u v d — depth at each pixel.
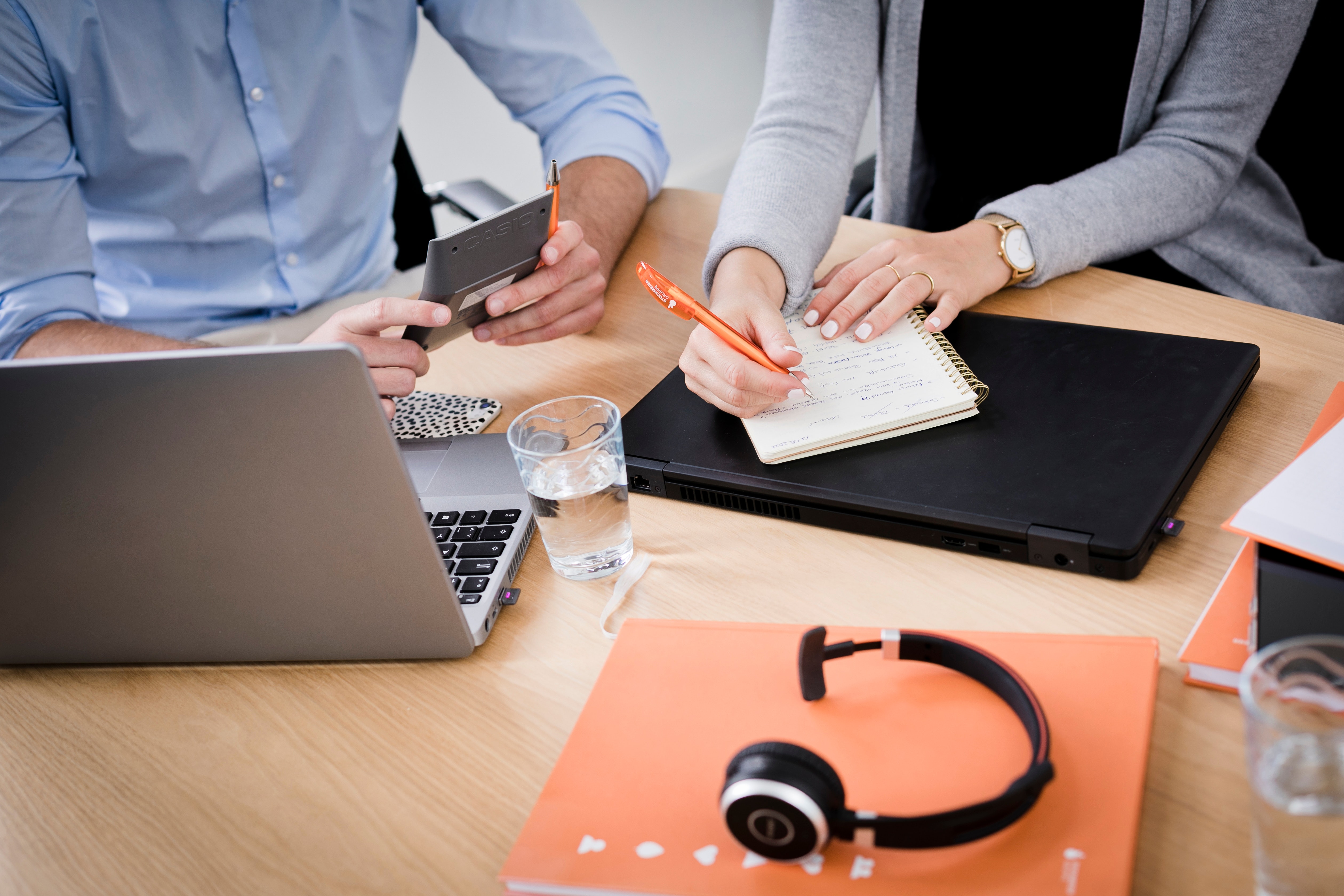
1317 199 1.22
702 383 0.75
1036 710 0.44
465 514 0.71
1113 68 1.20
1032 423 0.68
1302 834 0.35
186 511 0.54
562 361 0.95
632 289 1.08
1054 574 0.59
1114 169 1.01
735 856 0.43
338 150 1.48
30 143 1.16
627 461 0.74
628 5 2.41
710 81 2.69
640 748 0.50
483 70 1.54
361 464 0.51
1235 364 0.70
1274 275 1.08
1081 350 0.76
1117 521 0.58
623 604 0.63
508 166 2.57
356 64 1.45
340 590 0.58
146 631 0.62
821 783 0.39
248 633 0.61
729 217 0.97
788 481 0.67
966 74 1.32
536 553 0.70
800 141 1.06
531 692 0.57
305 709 0.59
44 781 0.56
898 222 1.36
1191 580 0.57
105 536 0.56
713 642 0.56
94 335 1.07
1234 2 0.99
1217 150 1.02
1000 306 0.91
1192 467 0.62
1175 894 0.40
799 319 0.88
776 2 1.21
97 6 1.20
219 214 1.42
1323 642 0.37
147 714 0.61
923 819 0.39
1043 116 1.29
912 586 0.60
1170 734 0.47
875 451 0.69
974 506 0.61
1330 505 0.52
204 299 1.45
